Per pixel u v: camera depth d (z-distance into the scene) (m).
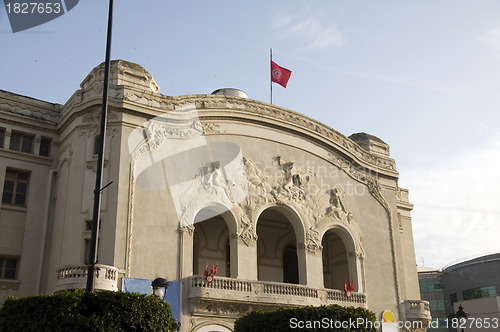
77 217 31.33
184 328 30.55
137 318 18.11
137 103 33.47
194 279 31.19
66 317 17.28
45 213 34.62
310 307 25.03
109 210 31.05
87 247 30.75
